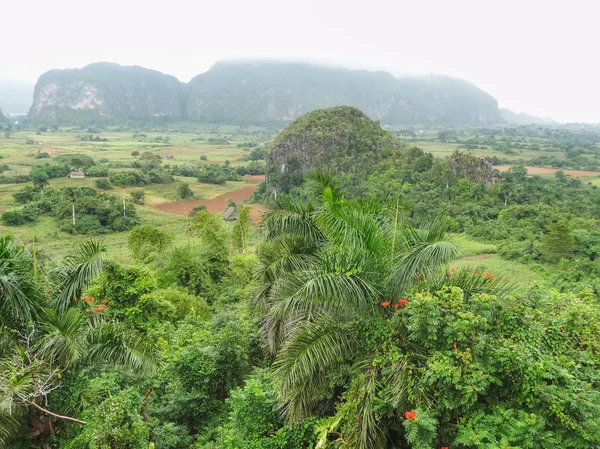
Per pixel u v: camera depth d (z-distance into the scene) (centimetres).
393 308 502
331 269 515
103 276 1067
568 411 376
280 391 497
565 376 392
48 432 552
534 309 496
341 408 481
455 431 410
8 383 470
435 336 426
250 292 865
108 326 598
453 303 438
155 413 655
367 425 437
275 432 554
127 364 588
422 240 538
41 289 590
